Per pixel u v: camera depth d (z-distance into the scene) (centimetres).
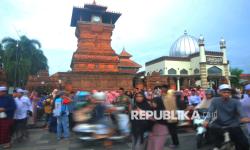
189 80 5900
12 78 4597
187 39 7288
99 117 898
